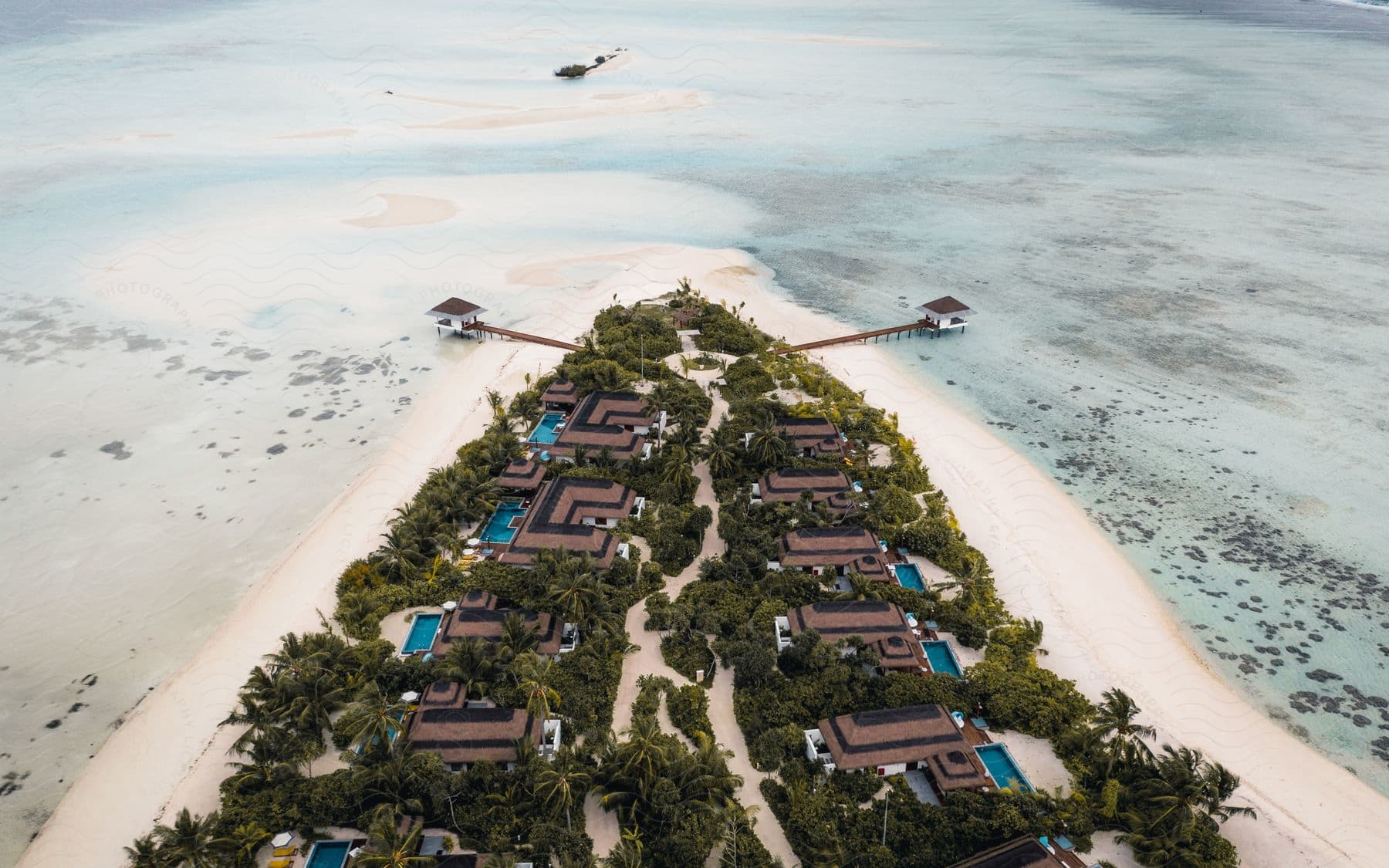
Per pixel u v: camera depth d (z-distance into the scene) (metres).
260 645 65.88
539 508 76.44
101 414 99.56
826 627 63.53
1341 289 134.88
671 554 73.44
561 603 63.62
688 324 121.81
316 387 106.44
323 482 87.19
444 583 69.88
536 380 106.31
